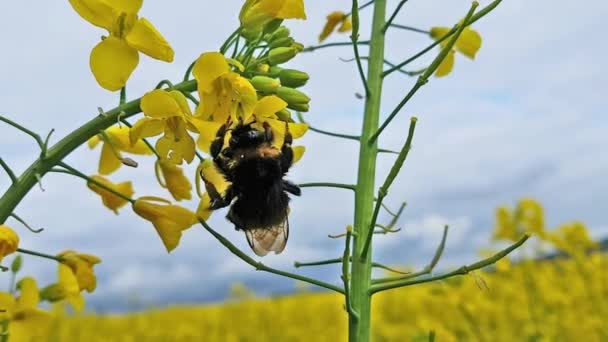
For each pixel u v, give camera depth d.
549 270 0.49
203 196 0.21
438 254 0.22
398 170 0.20
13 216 0.20
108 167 0.22
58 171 0.20
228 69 0.19
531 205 0.39
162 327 0.72
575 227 0.46
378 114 0.23
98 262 0.22
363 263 0.22
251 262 0.21
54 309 0.53
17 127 0.20
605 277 0.47
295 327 0.67
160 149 0.20
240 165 0.22
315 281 0.21
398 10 0.23
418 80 0.21
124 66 0.19
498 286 0.46
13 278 0.23
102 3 0.19
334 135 0.23
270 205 0.22
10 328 0.23
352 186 0.22
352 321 0.21
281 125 0.21
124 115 0.20
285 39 0.21
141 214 0.21
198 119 0.19
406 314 0.58
